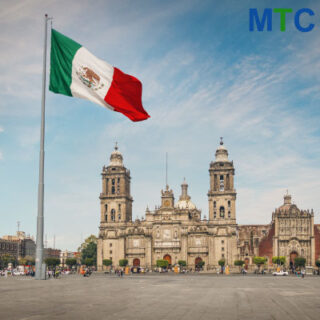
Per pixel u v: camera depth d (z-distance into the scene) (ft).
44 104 134.72
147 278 326.03
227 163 637.30
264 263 555.28
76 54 128.16
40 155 133.49
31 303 97.86
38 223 133.28
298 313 87.86
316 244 612.70
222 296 130.62
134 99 129.18
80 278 313.53
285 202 649.61
